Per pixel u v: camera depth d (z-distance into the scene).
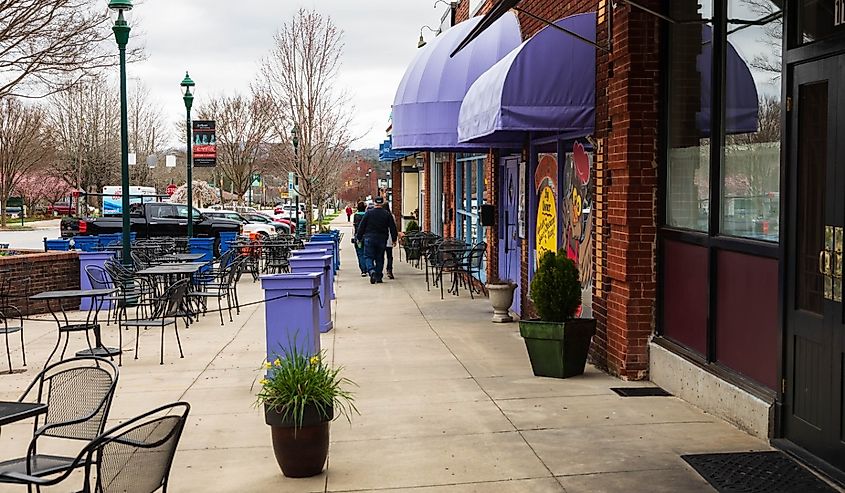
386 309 14.84
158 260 16.50
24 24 16.19
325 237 20.81
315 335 9.06
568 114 9.62
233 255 19.34
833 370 5.64
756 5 6.85
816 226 5.87
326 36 32.69
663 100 8.59
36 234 43.31
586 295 10.53
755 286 6.79
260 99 49.66
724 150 7.41
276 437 6.02
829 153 5.69
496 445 6.71
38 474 5.04
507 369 9.59
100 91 51.50
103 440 4.30
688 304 8.05
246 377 9.56
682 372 7.97
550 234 12.23
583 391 8.41
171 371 9.94
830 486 5.52
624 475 5.95
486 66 14.20
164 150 66.38
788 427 6.27
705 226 7.77
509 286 13.23
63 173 55.25
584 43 9.63
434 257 18.81
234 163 51.97
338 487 5.86
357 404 8.05
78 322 13.00
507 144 13.73
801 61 6.02
